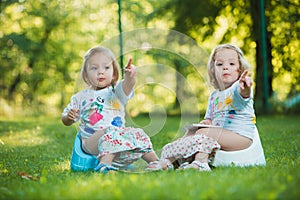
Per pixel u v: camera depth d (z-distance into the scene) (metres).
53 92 16.67
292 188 2.78
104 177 3.38
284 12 11.50
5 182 3.43
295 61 11.80
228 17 12.48
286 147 5.45
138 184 2.99
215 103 4.28
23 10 15.96
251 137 4.12
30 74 16.06
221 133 4.08
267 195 2.61
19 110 15.05
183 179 3.12
